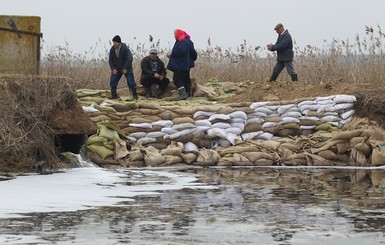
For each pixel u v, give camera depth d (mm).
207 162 20344
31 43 20344
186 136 21281
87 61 28969
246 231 10703
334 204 13102
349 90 23297
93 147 19859
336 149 20969
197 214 12039
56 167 17906
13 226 10938
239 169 19516
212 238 10227
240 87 26812
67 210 12328
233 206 12852
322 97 22578
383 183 16250
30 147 17547
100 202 13180
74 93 18797
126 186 15359
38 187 14789
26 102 17969
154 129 21172
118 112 21297
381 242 10062
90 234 10422
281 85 24656
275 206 12859
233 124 21812
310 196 14094
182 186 15516
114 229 10773
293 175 17953
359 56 28125
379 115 22297
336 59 28734
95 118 20922
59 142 18625
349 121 22422
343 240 10164
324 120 22344
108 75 28812
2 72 20234
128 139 20969
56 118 18297
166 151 20516
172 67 25516
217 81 28219
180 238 10195
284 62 26312
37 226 10953
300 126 22312
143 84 26031
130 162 19922
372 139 20969
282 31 26172
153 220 11500
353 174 18234
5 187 14656
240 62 30734
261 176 17672
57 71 27641
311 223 11320
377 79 27172
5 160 17234
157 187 15281
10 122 17531
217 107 21781
